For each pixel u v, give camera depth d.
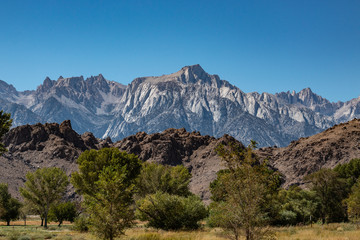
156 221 47.16
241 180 21.31
